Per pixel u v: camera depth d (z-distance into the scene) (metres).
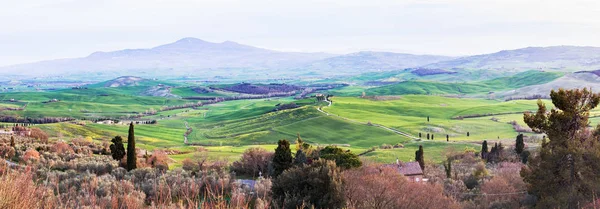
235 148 135.25
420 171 70.81
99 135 177.75
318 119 194.50
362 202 32.44
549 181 40.06
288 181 30.92
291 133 177.50
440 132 172.75
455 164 96.25
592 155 38.16
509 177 58.59
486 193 52.28
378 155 113.44
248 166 59.16
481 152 108.62
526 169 43.38
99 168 52.34
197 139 182.12
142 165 65.12
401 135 167.00
